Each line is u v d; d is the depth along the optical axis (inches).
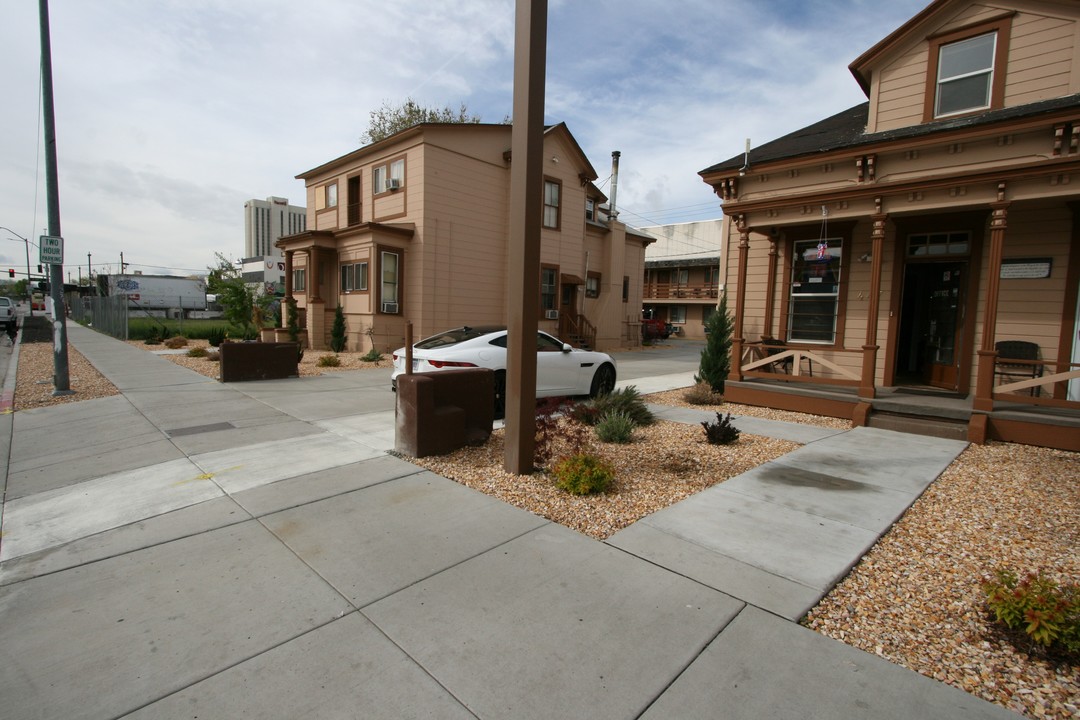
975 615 115.0
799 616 114.0
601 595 121.3
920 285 371.6
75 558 139.8
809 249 391.2
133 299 1721.2
